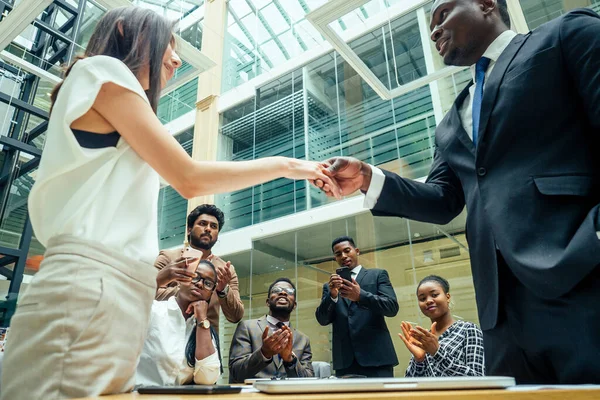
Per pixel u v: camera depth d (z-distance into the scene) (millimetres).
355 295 2432
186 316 1728
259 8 7082
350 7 2697
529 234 616
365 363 2314
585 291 557
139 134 579
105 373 469
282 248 5359
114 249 531
